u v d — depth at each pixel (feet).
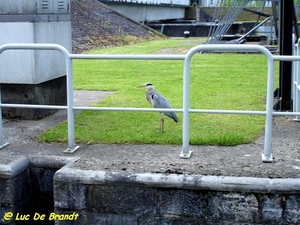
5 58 20.94
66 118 21.59
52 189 16.22
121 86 30.55
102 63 43.37
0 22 20.62
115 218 14.46
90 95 27.58
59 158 15.99
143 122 20.67
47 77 21.89
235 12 59.21
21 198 15.74
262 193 13.48
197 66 41.09
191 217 13.99
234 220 13.76
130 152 16.51
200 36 93.97
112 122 20.67
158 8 116.06
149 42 73.36
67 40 23.68
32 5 20.26
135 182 14.08
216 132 18.81
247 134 18.47
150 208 14.20
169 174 14.11
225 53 53.01
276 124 20.29
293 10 23.45
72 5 74.28
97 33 68.23
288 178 13.66
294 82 22.30
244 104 24.47
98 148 17.04
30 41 20.52
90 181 14.34
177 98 26.35
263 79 33.35
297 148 16.75
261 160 15.42
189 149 16.62
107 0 88.58
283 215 13.51
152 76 35.12
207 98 26.21
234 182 13.56
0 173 15.15
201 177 13.82
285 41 23.35
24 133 19.06
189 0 141.69
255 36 71.05
